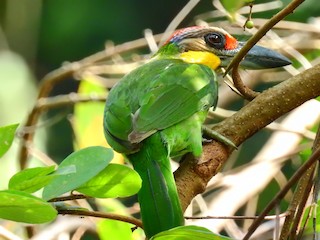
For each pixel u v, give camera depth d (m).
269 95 5.51
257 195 8.71
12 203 4.05
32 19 16.39
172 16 18.20
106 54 9.84
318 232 5.16
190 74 6.65
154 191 5.35
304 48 9.69
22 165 9.38
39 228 9.00
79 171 4.43
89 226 7.91
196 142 5.63
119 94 6.40
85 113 8.95
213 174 5.54
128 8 18.19
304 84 5.43
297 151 8.45
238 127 5.55
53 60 17.95
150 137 5.91
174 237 4.07
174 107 6.23
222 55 7.42
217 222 8.17
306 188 4.99
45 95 9.63
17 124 4.30
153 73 6.63
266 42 9.37
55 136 14.95
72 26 17.97
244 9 9.64
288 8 5.30
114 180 4.55
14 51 16.23
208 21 12.56
